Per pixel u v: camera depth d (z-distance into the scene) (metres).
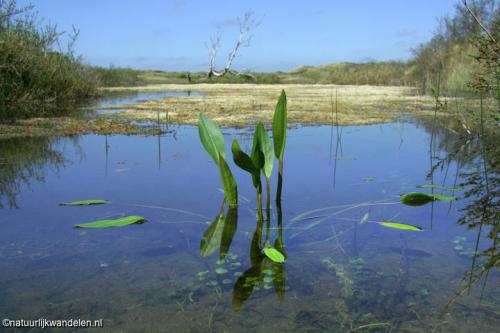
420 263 1.49
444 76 11.90
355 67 26.59
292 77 30.91
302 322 1.12
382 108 8.09
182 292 1.29
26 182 2.64
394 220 1.94
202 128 2.18
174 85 22.23
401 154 3.61
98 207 2.13
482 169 3.02
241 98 11.06
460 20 13.11
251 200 2.24
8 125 5.40
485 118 4.37
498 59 3.56
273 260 1.50
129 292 1.29
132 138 4.54
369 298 1.25
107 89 17.25
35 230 1.81
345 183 2.62
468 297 1.25
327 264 1.48
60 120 6.00
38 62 8.92
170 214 2.02
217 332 1.08
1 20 7.93
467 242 1.68
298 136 4.74
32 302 1.23
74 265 1.47
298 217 1.98
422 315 1.16
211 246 1.65
